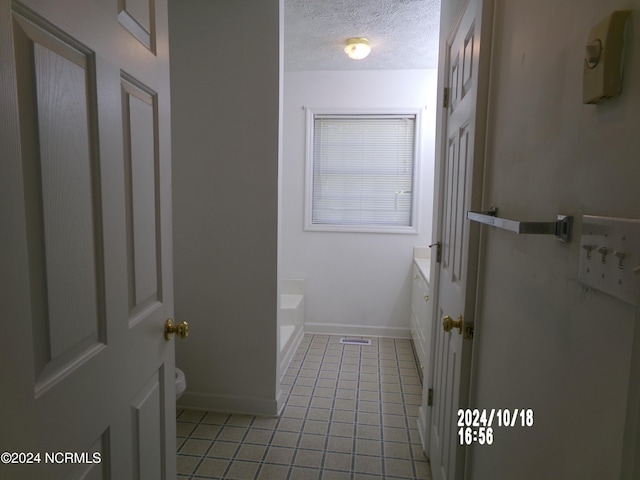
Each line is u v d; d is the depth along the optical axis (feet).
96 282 2.70
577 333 2.07
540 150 2.62
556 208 2.36
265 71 7.33
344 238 12.61
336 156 12.58
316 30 9.21
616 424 1.72
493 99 3.72
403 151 12.35
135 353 3.29
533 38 2.77
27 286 2.02
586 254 1.95
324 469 6.43
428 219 12.28
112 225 2.87
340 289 12.76
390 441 7.20
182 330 4.01
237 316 7.91
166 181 3.91
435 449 6.00
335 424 7.73
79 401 2.50
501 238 3.41
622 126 1.70
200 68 7.47
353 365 10.51
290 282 12.78
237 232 7.72
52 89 2.21
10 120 1.89
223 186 7.65
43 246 2.16
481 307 3.97
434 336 6.47
